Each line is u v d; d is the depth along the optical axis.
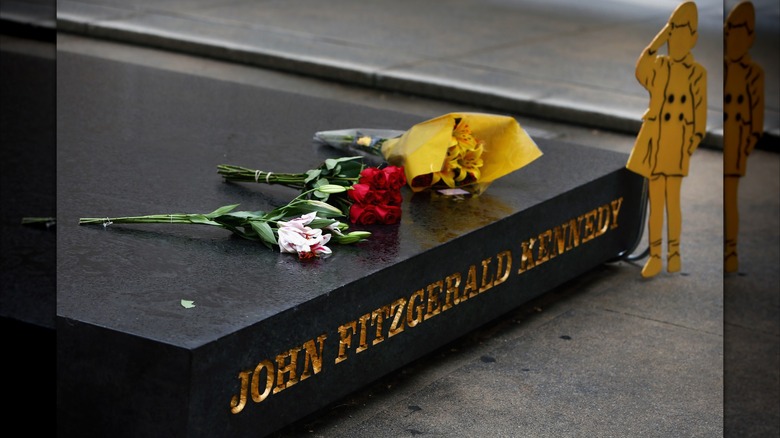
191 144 5.21
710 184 7.13
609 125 8.45
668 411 4.03
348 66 9.54
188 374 3.01
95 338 3.14
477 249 4.27
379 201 4.18
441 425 3.82
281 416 3.41
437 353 4.43
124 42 10.62
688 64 5.19
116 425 3.17
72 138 5.21
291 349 3.39
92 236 3.90
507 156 4.79
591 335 4.70
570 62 10.05
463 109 8.88
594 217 5.14
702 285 5.38
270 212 4.03
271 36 10.55
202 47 10.21
